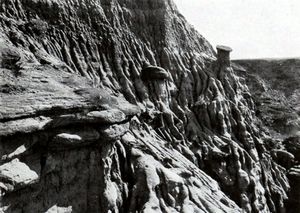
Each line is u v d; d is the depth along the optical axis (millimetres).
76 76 19531
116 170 21172
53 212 15961
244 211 28062
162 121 30656
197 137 32156
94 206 17828
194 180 25094
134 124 26875
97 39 32000
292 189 34875
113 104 18875
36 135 15117
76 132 16516
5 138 13875
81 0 32688
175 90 34531
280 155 37844
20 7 28672
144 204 20500
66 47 29328
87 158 17641
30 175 14461
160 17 38281
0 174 13430
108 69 31203
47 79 17281
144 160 22453
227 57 39969
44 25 28484
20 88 15570
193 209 22109
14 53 17422
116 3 36000
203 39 44781
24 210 14789
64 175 16547
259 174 32812
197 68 37969
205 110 34219
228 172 30828
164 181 21953
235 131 35031
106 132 17578
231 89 38062
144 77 32906
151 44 36812
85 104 16625
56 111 15555
